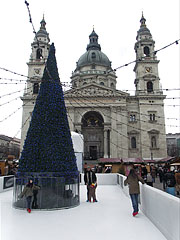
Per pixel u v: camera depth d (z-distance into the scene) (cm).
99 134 5803
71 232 741
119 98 5391
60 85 1389
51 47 1470
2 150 6512
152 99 5419
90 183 1311
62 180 1140
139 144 5275
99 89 5475
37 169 1141
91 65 6869
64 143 1236
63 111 1321
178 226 583
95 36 7869
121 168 2597
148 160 4856
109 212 1029
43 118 1245
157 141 5216
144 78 5591
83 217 938
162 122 5294
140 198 1100
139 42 5784
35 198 1088
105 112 5416
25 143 1244
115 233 730
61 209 1097
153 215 848
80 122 5306
